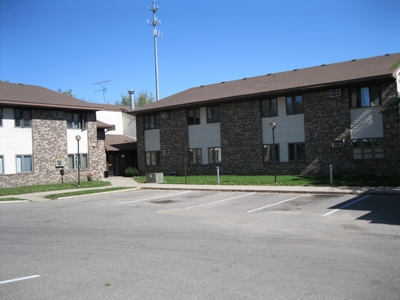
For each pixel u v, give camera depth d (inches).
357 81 900.0
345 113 948.6
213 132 1183.6
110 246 334.6
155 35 1996.8
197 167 1216.2
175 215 504.1
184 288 220.8
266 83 1149.1
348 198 599.8
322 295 203.5
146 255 299.1
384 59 1023.0
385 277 229.3
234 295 207.5
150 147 1336.1
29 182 1058.7
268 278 234.1
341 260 268.1
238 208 552.1
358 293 204.8
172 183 993.5
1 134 1011.9
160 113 1304.1
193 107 1222.9
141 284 230.4
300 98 1022.4
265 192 738.2
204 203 621.3
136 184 1026.7
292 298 200.5
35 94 1138.7
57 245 345.4
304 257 278.8
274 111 1066.1
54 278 247.3
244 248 311.7
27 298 212.5
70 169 1157.7
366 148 923.4
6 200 734.5
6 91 1087.0
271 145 1069.1
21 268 272.5
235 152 1134.4
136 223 450.3
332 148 968.3
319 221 423.5
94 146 1221.1
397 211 468.8
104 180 1197.7
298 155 1024.9
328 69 1096.2
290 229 385.1
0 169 1007.0
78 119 1193.4
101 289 223.8
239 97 1090.1
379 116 906.1
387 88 888.3
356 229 373.1
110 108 1733.5
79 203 679.1
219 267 260.7
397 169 880.9
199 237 359.9
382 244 311.0
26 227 444.5
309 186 761.6
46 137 1103.6
